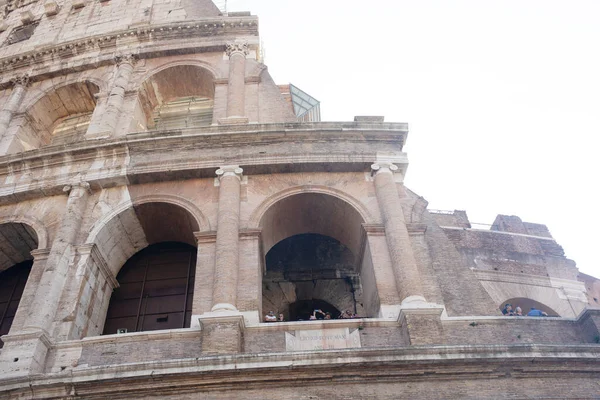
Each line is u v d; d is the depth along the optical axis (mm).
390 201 22688
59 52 33062
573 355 17375
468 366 17094
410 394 16562
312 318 21047
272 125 25031
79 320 20203
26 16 39125
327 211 24281
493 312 20266
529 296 33375
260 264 22031
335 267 28109
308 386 16656
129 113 28797
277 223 24375
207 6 36469
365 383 16766
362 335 18781
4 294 24828
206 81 31578
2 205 24438
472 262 34062
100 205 23547
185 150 24938
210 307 19547
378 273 20750
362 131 25266
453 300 20516
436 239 22953
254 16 32781
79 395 16562
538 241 37188
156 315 23125
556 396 16906
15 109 30859
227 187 23000
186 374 16469
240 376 16562
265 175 24188
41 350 18141
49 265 20688
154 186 24141
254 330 18797
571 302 33969
